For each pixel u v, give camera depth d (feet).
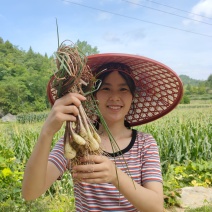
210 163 25.88
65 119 5.29
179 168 25.26
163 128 35.17
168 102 8.57
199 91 384.47
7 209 13.97
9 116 172.55
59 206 16.76
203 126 34.81
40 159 5.51
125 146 7.14
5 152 21.18
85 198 6.93
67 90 5.47
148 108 8.75
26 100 259.80
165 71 7.68
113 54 6.73
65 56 5.40
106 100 7.15
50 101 7.72
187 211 18.02
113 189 6.81
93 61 7.10
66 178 19.40
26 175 5.71
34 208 14.70
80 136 5.49
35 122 47.01
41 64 337.93
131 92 7.36
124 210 6.81
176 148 29.76
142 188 6.19
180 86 7.91
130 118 8.95
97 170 5.55
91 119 6.33
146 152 7.13
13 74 292.20
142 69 7.80
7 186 16.17
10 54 353.72
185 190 21.22
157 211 6.30
